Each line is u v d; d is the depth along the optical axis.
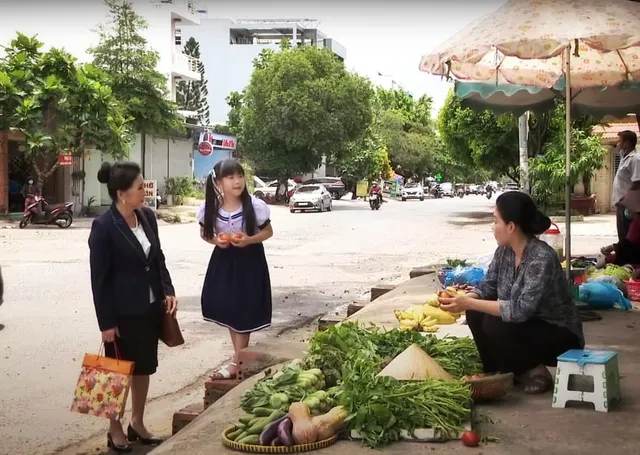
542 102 9.87
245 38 70.88
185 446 3.84
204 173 46.00
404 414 3.81
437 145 75.50
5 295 11.47
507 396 4.62
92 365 4.91
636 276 9.12
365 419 3.78
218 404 4.71
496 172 31.94
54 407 6.26
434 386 4.02
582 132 26.38
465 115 29.69
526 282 4.50
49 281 12.90
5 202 27.44
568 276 7.30
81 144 25.67
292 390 4.17
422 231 24.48
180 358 7.99
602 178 34.44
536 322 4.62
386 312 8.00
